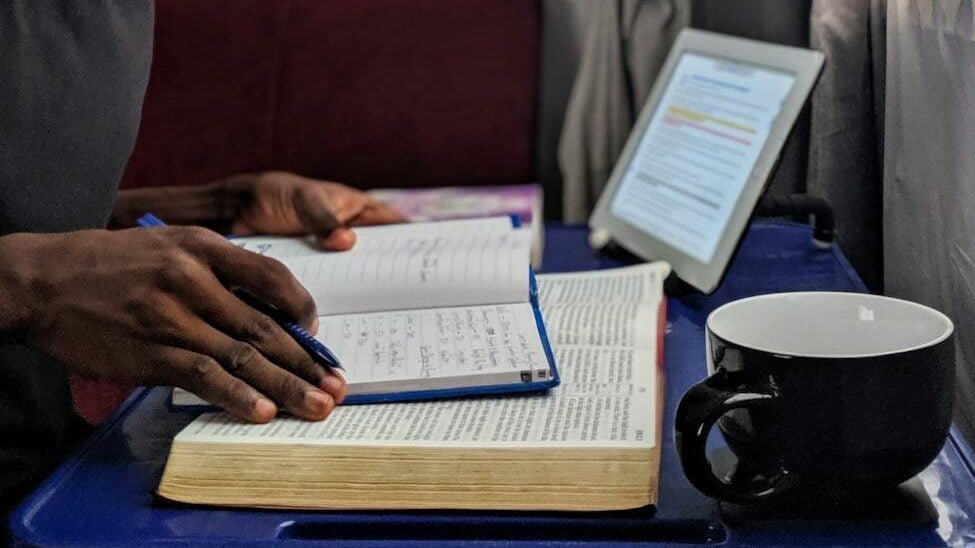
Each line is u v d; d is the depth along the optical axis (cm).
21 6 73
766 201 92
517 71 133
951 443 52
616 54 123
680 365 69
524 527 48
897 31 79
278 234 95
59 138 74
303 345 59
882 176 91
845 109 94
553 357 61
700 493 50
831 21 93
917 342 50
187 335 56
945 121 71
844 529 46
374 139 136
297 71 136
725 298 83
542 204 136
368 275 70
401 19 134
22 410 71
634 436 51
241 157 138
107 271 57
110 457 58
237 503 51
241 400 56
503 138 135
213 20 136
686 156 95
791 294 54
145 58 82
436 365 61
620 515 48
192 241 58
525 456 50
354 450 52
